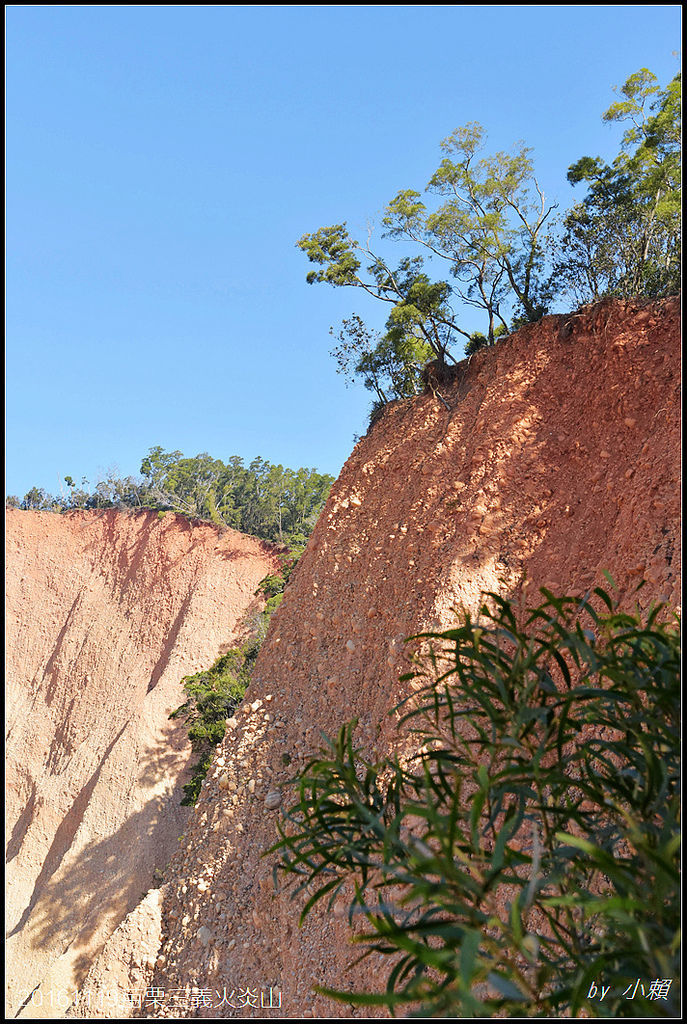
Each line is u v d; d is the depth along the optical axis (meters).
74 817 43.44
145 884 33.47
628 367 17.12
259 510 62.44
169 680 46.06
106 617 56.47
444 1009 2.64
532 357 20.34
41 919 34.06
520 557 17.12
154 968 20.39
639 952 2.99
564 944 3.42
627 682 3.99
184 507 60.88
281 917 17.91
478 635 4.29
